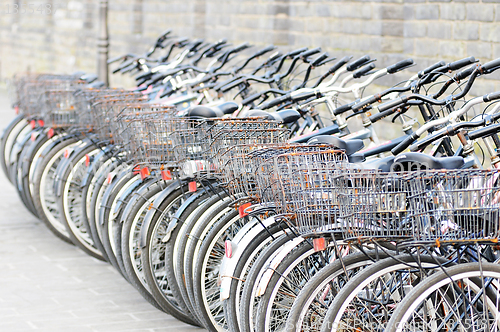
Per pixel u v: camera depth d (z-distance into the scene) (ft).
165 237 18.75
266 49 26.55
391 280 14.87
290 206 14.38
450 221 13.34
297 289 15.39
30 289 22.99
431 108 18.31
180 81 28.43
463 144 15.35
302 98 20.74
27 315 20.85
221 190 18.69
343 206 13.64
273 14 41.78
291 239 15.40
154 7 56.13
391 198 13.43
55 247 27.55
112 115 22.38
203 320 18.03
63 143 27.20
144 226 19.39
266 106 20.68
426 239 13.33
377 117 16.71
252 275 15.31
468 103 15.33
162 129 18.99
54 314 20.95
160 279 20.04
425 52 31.42
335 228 13.99
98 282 23.73
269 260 15.33
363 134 20.07
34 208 28.96
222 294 16.14
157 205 19.40
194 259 18.04
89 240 25.79
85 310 21.30
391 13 33.91
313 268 15.57
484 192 13.17
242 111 24.77
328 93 21.07
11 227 30.25
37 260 25.94
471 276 13.53
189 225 18.33
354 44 36.32
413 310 13.33
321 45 39.06
